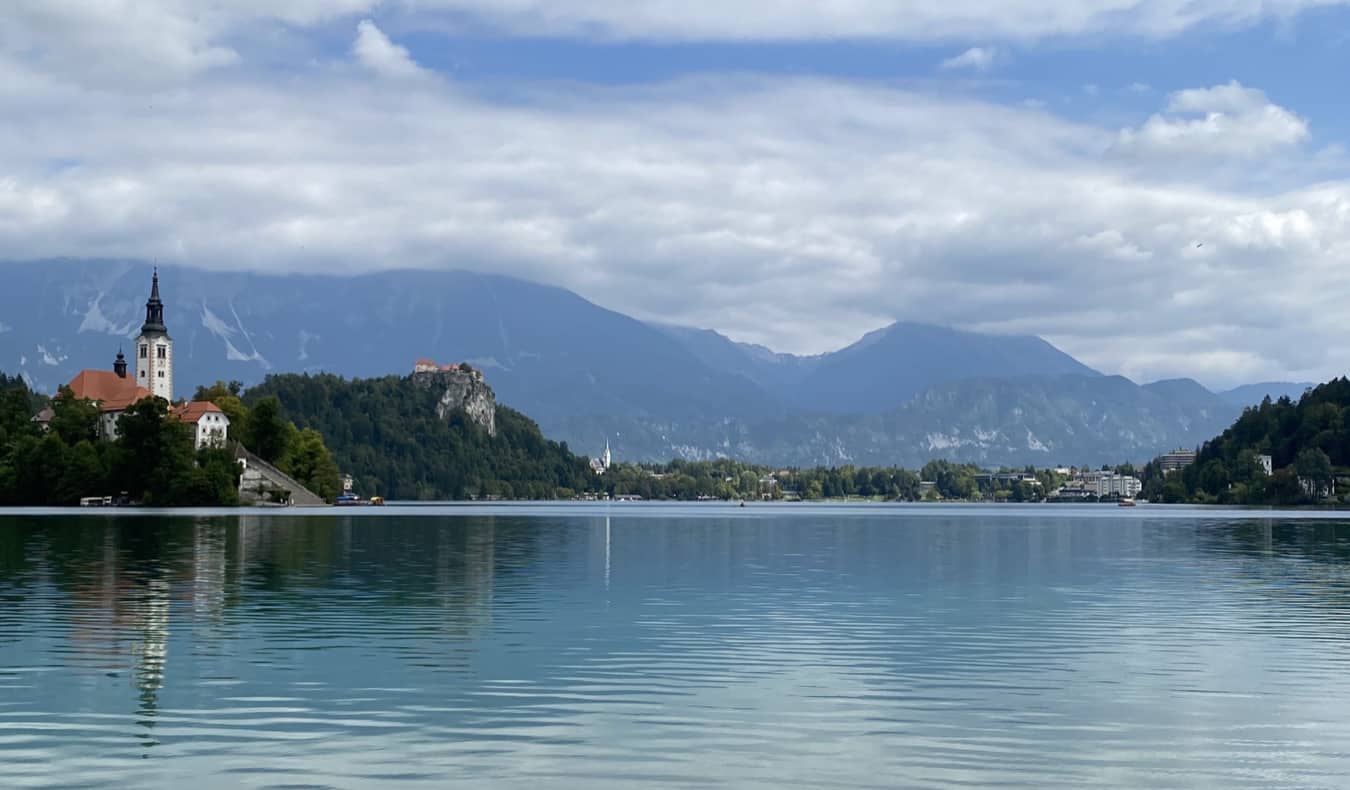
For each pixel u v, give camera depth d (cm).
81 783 2617
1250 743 3016
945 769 2767
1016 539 13550
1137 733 3108
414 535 13312
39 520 16275
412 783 2630
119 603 5809
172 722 3172
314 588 6631
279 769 2727
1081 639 4719
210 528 14112
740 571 8169
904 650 4419
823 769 2758
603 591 6606
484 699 3484
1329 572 8225
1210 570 8425
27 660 4103
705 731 3105
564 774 2705
